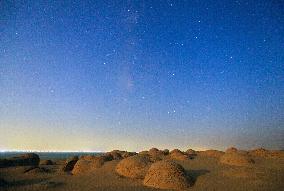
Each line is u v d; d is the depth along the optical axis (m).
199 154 23.08
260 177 11.73
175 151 22.83
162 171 10.93
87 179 12.26
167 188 10.37
